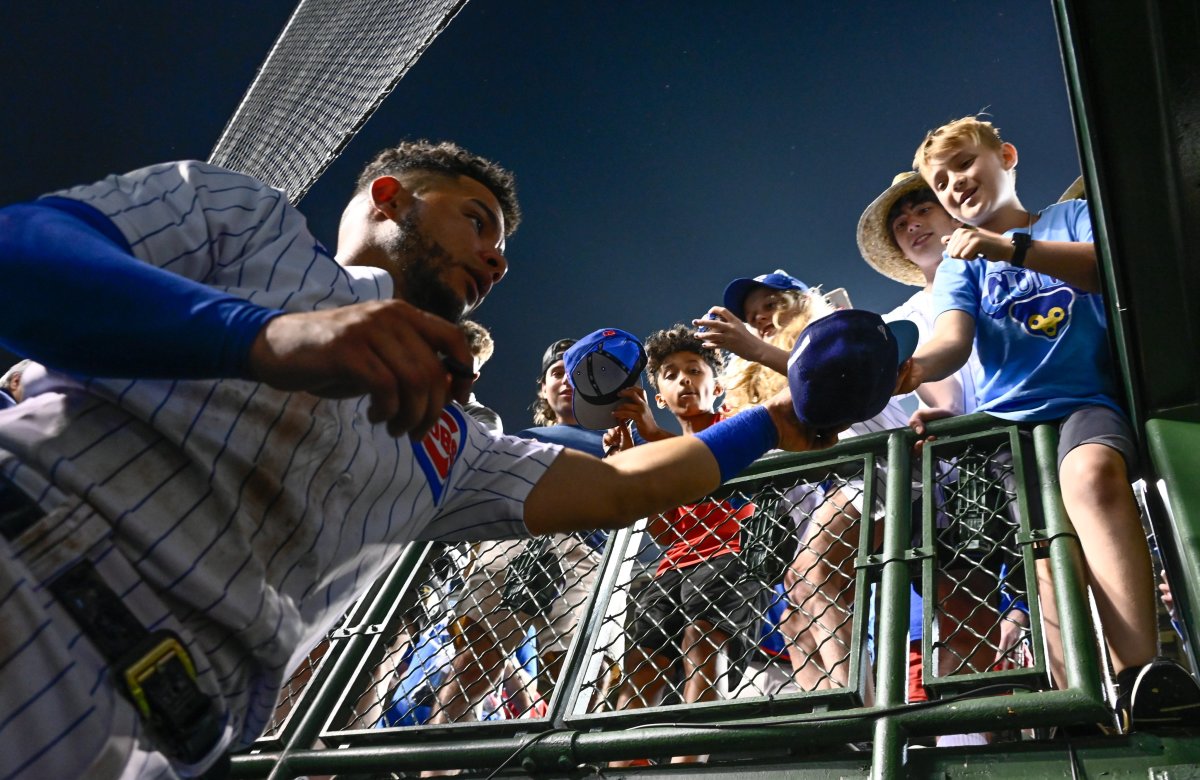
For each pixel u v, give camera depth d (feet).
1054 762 5.36
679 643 8.61
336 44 10.44
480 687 9.36
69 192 3.50
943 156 9.35
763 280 10.93
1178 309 6.38
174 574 3.42
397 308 3.04
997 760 5.49
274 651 3.75
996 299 8.29
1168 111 5.44
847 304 11.87
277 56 12.34
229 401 3.59
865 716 5.83
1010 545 7.47
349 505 4.02
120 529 3.36
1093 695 5.41
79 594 3.18
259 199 4.12
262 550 3.69
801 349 5.51
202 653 3.47
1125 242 6.16
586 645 7.45
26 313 3.05
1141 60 5.29
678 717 6.48
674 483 5.20
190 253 3.76
